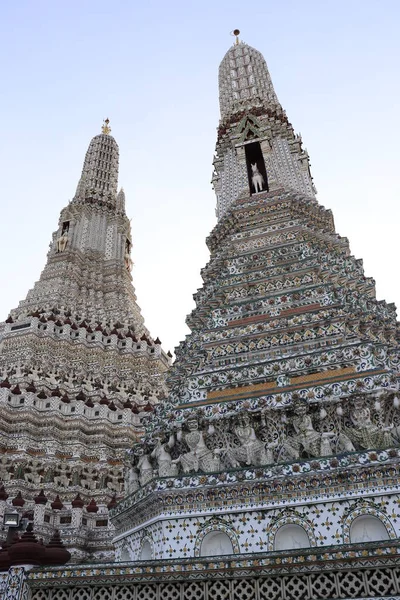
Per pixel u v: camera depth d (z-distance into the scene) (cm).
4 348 4891
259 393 1905
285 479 1620
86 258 6650
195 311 2808
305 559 1314
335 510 1534
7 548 1617
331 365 1877
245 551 1570
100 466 3728
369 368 1800
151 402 4812
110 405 4275
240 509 1634
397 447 1534
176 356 2730
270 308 2286
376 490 1510
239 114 4119
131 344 5369
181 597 1374
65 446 3819
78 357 5016
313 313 2131
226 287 2559
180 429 1945
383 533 1467
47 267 6394
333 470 1576
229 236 3092
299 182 3534
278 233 2859
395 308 2552
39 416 3906
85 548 3125
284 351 2062
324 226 3203
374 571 1252
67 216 7112
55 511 3253
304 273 2409
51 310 5434
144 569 1436
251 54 4700
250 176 3781
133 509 1886
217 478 1703
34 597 1484
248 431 1794
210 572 1378
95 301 6162
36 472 3572
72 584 1471
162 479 1767
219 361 2158
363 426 1669
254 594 1323
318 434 1700
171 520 1692
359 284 2597
